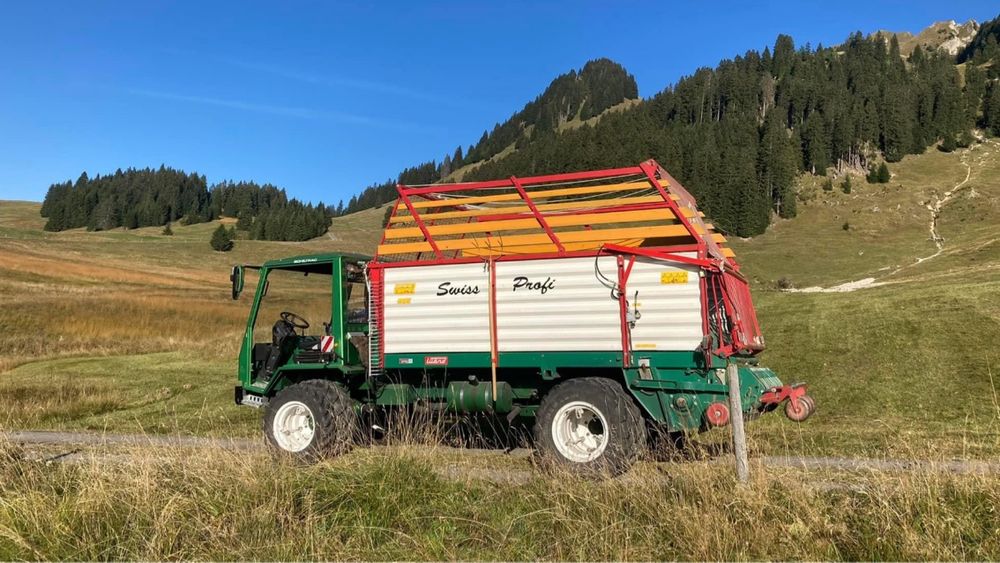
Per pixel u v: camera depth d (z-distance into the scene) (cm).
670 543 473
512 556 470
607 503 520
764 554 450
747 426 951
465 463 684
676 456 673
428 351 799
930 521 466
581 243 767
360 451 664
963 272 4281
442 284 800
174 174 19025
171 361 2362
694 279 705
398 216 869
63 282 5728
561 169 15925
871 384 1257
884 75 19100
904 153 15312
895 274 7412
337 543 490
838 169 15025
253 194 19738
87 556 492
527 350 758
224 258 10644
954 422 1003
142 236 13350
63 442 990
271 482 572
